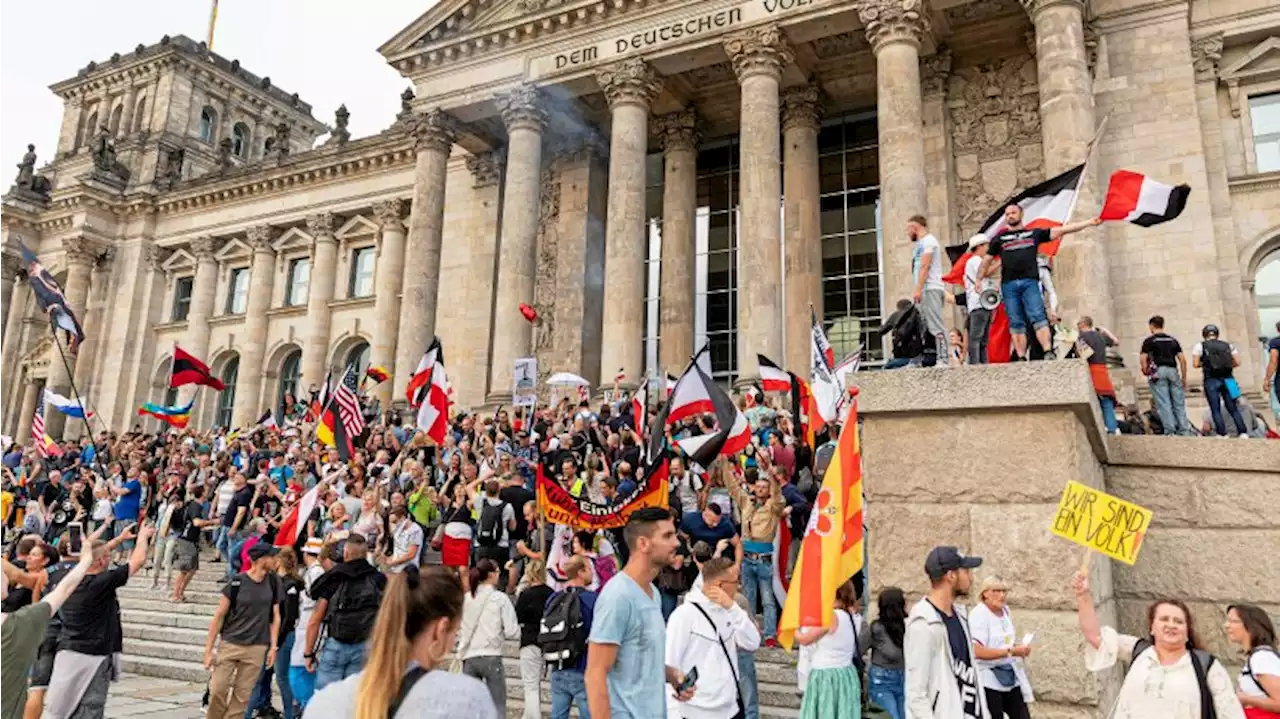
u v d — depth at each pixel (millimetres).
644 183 35531
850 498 8953
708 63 36188
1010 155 33500
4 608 14031
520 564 18344
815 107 38125
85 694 10594
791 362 35750
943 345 12609
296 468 26781
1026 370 9391
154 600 22484
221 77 69625
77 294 59906
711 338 40188
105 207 61562
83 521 26109
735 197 41438
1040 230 11398
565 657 11047
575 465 20844
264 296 56750
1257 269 29438
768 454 18875
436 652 4312
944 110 34625
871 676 10062
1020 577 9133
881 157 29531
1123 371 26766
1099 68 31656
